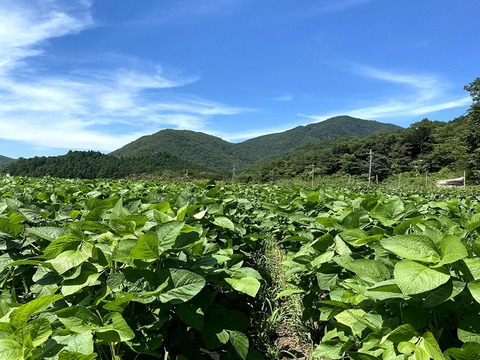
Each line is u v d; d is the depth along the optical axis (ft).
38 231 7.20
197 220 10.66
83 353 5.20
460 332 5.10
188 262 7.86
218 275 8.07
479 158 146.51
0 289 8.53
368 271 6.25
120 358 6.44
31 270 8.71
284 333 11.62
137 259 6.33
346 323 6.82
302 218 12.10
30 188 23.29
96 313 6.34
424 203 16.14
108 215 9.47
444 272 4.86
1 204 11.10
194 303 7.28
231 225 10.85
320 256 8.28
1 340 5.05
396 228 7.95
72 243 6.53
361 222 9.40
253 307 12.59
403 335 5.22
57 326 5.76
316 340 11.08
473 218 8.02
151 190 23.77
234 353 8.22
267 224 16.33
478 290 4.80
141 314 6.86
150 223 8.16
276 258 18.58
